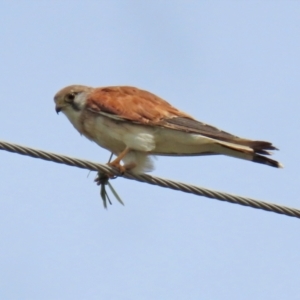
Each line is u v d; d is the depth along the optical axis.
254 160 12.55
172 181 11.74
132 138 13.16
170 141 13.20
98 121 13.56
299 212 11.45
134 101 13.44
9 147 10.88
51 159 11.21
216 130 12.84
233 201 11.49
